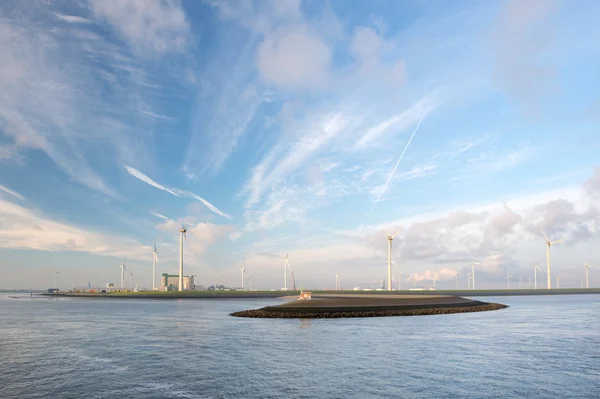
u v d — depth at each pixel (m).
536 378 44.25
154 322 105.31
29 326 97.50
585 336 75.12
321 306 126.06
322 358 54.72
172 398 38.12
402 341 68.81
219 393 39.38
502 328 87.38
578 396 38.25
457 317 115.81
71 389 41.09
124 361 53.84
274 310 124.88
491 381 43.06
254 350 60.91
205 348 63.06
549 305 186.75
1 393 39.97
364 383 42.34
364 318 113.19
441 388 40.53
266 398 37.81
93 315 131.75
